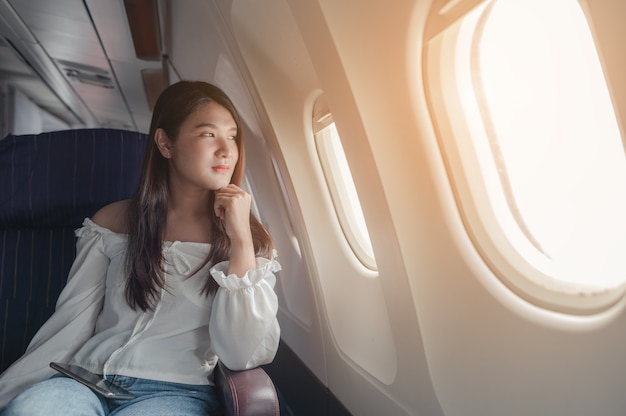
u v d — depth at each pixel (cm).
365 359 201
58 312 150
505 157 130
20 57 589
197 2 245
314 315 257
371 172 146
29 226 189
